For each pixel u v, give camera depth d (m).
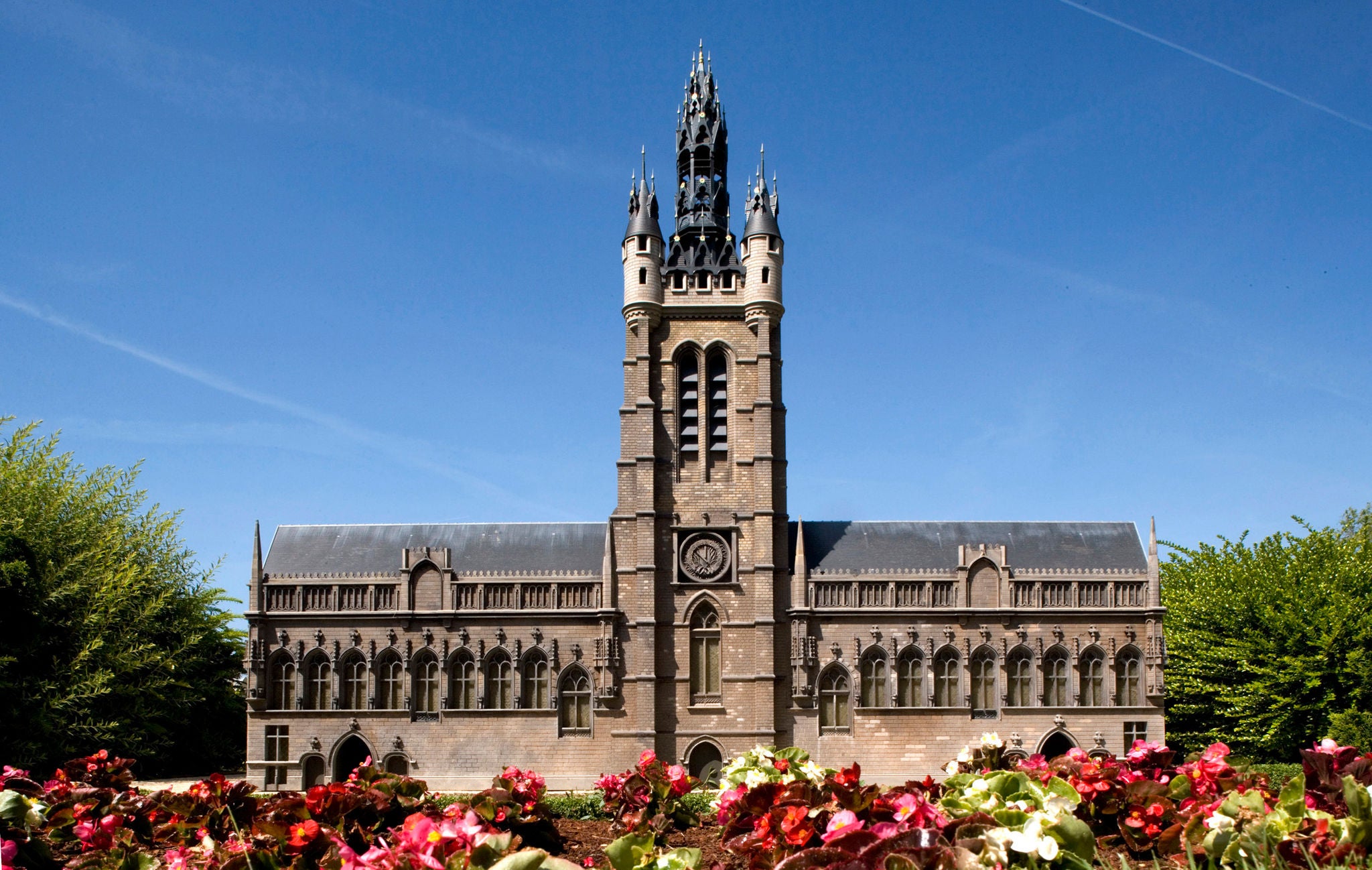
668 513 69.88
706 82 77.12
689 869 17.91
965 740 67.88
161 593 76.69
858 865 14.82
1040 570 70.12
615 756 67.31
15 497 67.12
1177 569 87.81
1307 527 71.50
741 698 67.81
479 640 68.56
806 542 72.31
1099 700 68.75
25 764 61.97
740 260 74.38
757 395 71.06
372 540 73.00
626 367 71.44
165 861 22.39
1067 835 15.88
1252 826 16.59
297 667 68.12
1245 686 64.75
